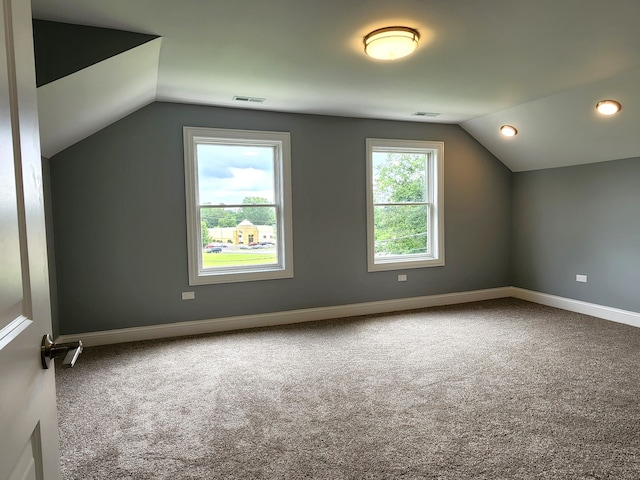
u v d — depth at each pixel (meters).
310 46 2.73
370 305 4.87
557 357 3.32
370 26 2.46
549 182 5.05
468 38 2.65
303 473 1.91
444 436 2.19
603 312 4.47
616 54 2.95
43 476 0.78
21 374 0.68
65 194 3.70
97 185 3.80
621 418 2.34
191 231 4.12
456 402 2.57
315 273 4.64
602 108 3.73
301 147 4.51
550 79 3.47
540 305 5.10
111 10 2.22
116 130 3.84
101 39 2.44
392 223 5.11
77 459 2.04
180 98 3.88
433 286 5.23
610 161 4.36
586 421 2.31
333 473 1.90
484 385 2.81
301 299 4.59
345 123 4.70
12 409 0.63
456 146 5.26
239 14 2.28
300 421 2.38
